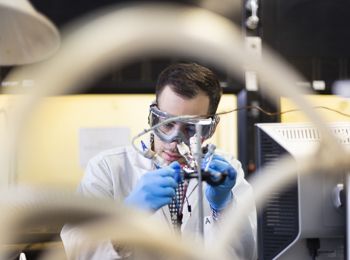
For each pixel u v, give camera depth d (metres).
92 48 0.36
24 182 0.39
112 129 2.32
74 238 0.44
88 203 0.38
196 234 0.70
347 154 0.52
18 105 0.36
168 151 0.98
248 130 2.24
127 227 0.41
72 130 2.28
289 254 1.05
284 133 1.02
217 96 1.06
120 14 0.39
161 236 0.43
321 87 2.37
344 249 1.00
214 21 0.42
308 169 0.58
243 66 0.41
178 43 0.39
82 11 2.12
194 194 1.11
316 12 2.42
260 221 1.03
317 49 2.42
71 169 2.26
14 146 0.37
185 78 1.01
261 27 2.31
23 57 1.06
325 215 1.02
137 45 0.38
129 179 1.33
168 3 0.48
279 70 0.42
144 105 2.36
